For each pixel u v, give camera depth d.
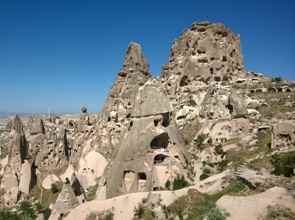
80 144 88.88
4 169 80.75
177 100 89.44
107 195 51.66
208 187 44.31
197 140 70.38
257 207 35.97
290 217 33.88
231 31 100.62
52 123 125.06
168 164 50.12
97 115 96.19
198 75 92.38
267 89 91.19
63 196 56.22
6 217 69.00
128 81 85.50
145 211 43.53
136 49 87.75
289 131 54.81
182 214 40.72
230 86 89.06
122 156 51.69
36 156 86.94
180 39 100.69
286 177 44.47
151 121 51.50
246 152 60.16
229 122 68.44
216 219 35.50
